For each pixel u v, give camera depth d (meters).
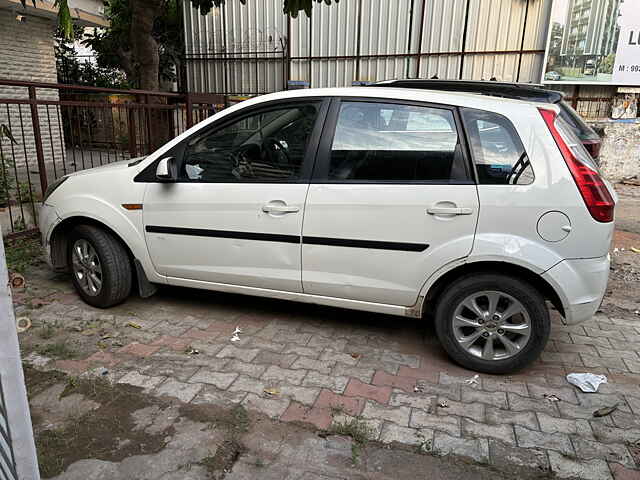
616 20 10.56
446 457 2.52
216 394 3.01
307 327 3.96
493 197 3.04
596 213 2.95
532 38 11.06
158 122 7.48
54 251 4.32
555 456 2.53
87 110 6.66
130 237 3.94
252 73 13.09
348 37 12.13
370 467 2.45
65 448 2.52
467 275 3.22
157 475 2.36
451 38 11.48
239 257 3.67
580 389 3.15
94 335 3.71
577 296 3.03
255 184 3.54
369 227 3.29
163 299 4.43
